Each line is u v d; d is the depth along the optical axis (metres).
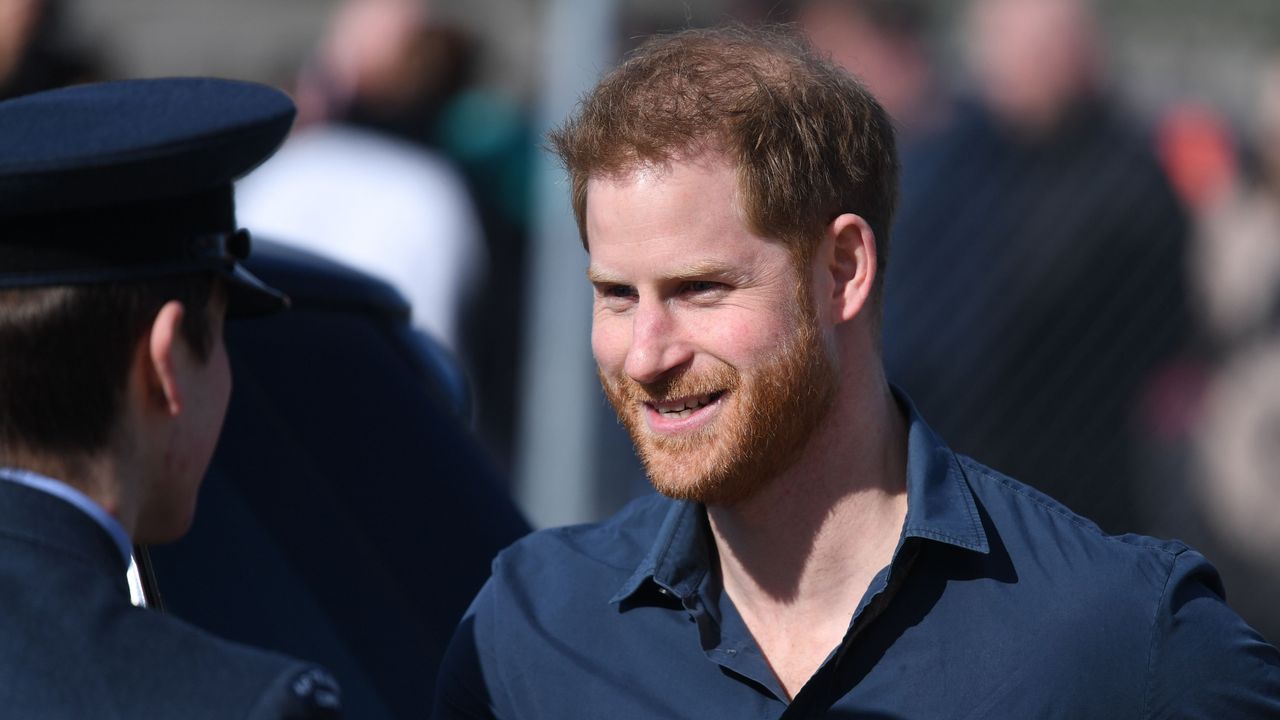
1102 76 19.50
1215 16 19.97
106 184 6.72
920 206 19.34
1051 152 19.39
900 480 8.41
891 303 19.58
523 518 11.17
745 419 7.79
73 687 6.38
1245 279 20.20
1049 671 7.80
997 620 7.93
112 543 6.81
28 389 6.67
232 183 7.41
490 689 8.41
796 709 7.94
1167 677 7.79
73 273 6.72
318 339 10.91
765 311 7.75
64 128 6.90
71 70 18.44
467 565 10.47
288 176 19.00
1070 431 20.19
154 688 6.41
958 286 19.62
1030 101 19.22
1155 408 20.31
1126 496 20.50
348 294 11.34
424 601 10.09
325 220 18.73
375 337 11.37
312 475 10.16
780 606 8.29
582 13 19.05
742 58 7.98
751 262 7.71
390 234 18.72
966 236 19.53
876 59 18.45
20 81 18.03
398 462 10.66
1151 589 7.91
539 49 21.11
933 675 7.90
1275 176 20.16
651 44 8.19
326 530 9.96
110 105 7.14
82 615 6.52
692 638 8.23
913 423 8.38
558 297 19.47
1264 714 7.86
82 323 6.73
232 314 7.69
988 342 19.77
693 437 7.86
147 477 7.02
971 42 19.17
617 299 7.96
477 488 10.98
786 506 8.14
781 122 7.74
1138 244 19.86
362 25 19.77
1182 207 19.92
